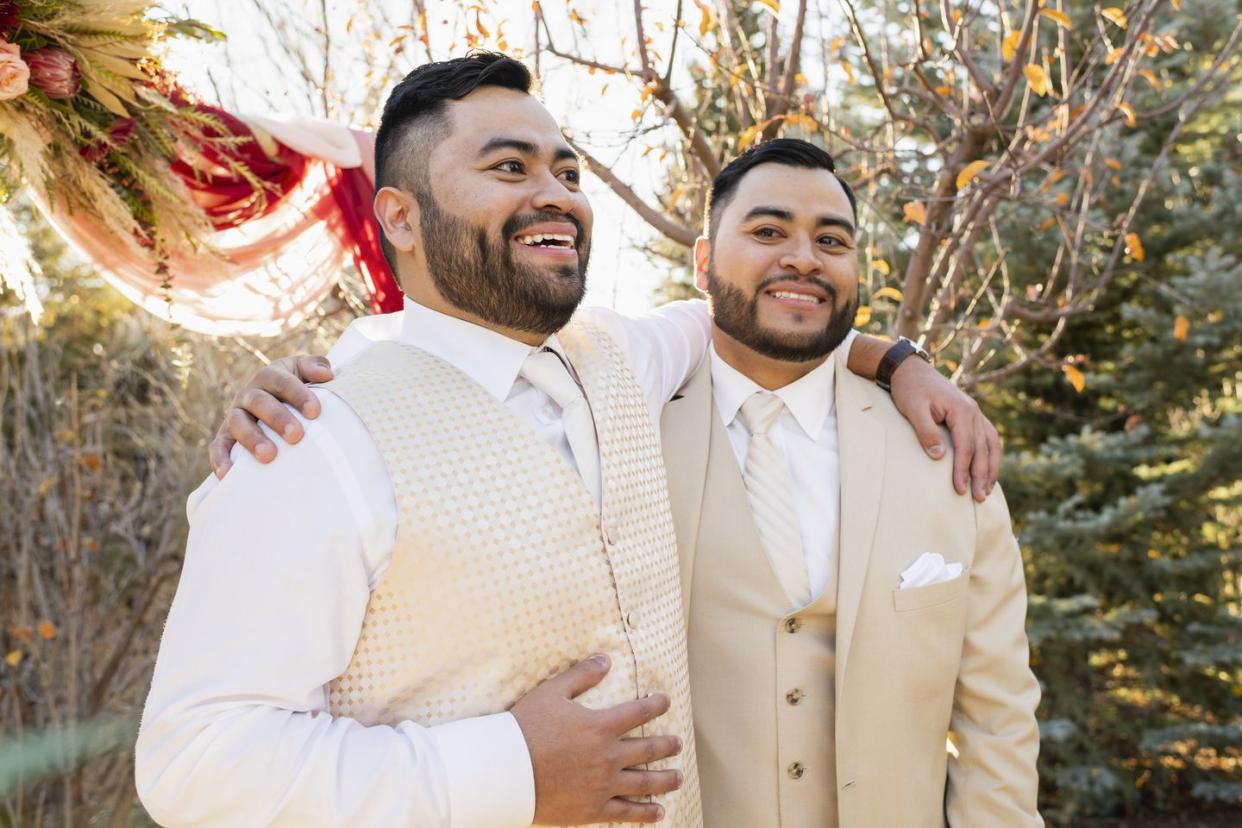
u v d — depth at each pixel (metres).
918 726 1.76
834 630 1.80
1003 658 1.84
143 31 2.13
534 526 1.36
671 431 1.88
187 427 5.06
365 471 1.31
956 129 3.10
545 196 1.41
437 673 1.30
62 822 3.80
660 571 1.54
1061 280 5.42
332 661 1.25
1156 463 5.71
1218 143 5.86
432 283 1.47
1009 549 1.90
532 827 1.28
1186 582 5.51
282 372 1.40
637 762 1.30
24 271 2.21
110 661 4.25
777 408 1.91
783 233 1.83
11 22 2.02
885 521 1.80
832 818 1.74
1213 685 5.52
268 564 1.23
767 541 1.82
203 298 2.84
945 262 2.97
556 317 1.44
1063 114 2.79
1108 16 2.65
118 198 2.26
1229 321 5.16
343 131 2.87
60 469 4.55
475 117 1.42
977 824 1.78
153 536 4.79
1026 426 5.88
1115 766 5.45
